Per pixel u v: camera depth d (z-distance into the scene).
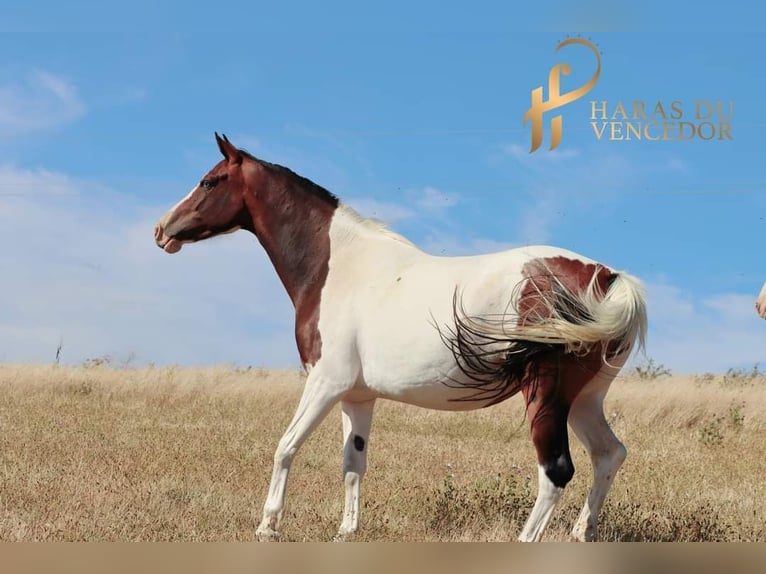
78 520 6.69
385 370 6.29
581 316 5.84
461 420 14.10
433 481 8.92
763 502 8.28
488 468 9.81
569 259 6.05
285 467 6.56
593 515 6.33
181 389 16.64
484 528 7.05
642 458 10.55
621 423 13.86
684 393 15.62
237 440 10.97
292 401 15.91
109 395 16.02
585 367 5.95
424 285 6.28
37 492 7.62
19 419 12.23
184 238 7.45
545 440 5.88
